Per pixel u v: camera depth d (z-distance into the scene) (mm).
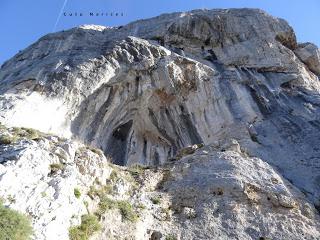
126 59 26828
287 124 23281
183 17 32781
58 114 22609
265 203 16953
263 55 29484
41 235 11844
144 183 17984
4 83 25016
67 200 13711
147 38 31969
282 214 16469
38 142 15609
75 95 23781
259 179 18172
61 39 30234
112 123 25938
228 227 15773
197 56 30641
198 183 18016
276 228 15750
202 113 26312
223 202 16875
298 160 20531
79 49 28422
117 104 25766
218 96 26312
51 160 14883
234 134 23234
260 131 23078
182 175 18875
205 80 27359
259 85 27016
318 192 18312
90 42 29859
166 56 27750
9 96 21969
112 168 17734
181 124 26656
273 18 32781
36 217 12289
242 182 17625
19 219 11227
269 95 26109
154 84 26812
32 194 12891
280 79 27734
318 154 20594
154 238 15281
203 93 26844
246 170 18688
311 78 29359
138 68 26656
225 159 19406
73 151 16094
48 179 13914
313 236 15484
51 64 25453
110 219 15031
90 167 16109
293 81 27719
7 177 12797
